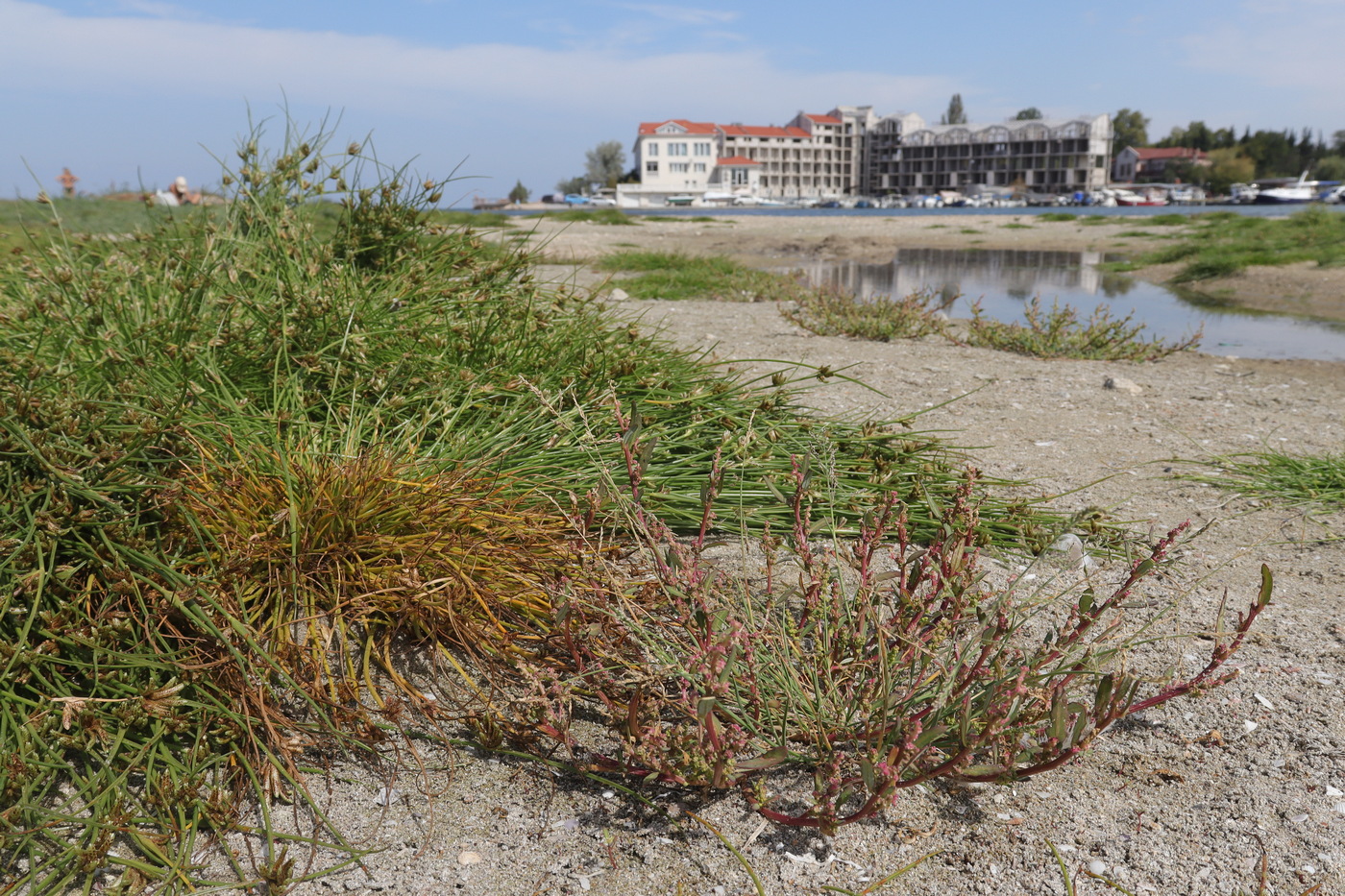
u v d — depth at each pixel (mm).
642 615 2432
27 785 1850
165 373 3092
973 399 5992
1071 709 1751
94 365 2967
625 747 2084
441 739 2277
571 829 2004
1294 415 5660
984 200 102625
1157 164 125438
